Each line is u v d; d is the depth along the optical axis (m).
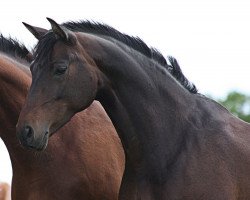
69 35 12.04
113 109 12.45
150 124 12.38
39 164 13.68
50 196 13.65
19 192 13.91
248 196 12.17
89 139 14.08
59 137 13.84
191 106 12.59
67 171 13.71
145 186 12.27
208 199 12.01
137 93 12.39
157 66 12.64
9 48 14.45
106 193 14.05
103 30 12.75
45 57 12.02
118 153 14.36
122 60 12.38
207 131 12.39
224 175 12.10
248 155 12.30
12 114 13.88
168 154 12.29
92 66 12.18
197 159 12.19
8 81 13.89
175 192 12.06
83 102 12.09
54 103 11.94
